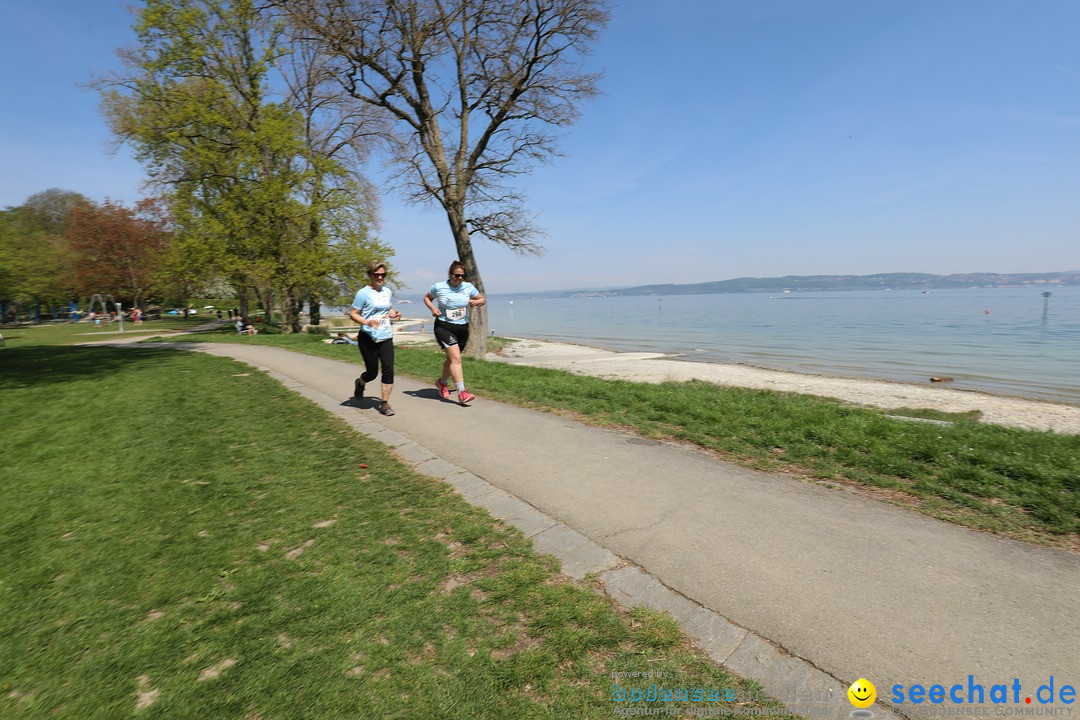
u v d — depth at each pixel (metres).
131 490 4.52
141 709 2.15
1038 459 4.60
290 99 26.67
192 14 22.75
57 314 66.44
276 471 5.01
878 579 2.95
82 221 47.97
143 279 49.81
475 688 2.23
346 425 6.76
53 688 2.29
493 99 17.41
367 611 2.79
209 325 46.59
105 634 2.65
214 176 24.42
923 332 39.94
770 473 4.69
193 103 22.95
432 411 7.46
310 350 16.94
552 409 7.45
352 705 2.15
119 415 7.27
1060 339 32.53
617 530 3.69
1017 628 2.49
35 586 3.09
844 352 28.61
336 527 3.81
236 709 2.14
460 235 18.34
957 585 2.86
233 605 2.87
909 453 4.89
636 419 6.69
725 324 55.12
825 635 2.52
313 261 25.23
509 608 2.81
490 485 4.64
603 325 60.84
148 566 3.29
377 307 7.14
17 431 6.44
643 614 2.74
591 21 16.62
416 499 4.34
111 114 24.64
